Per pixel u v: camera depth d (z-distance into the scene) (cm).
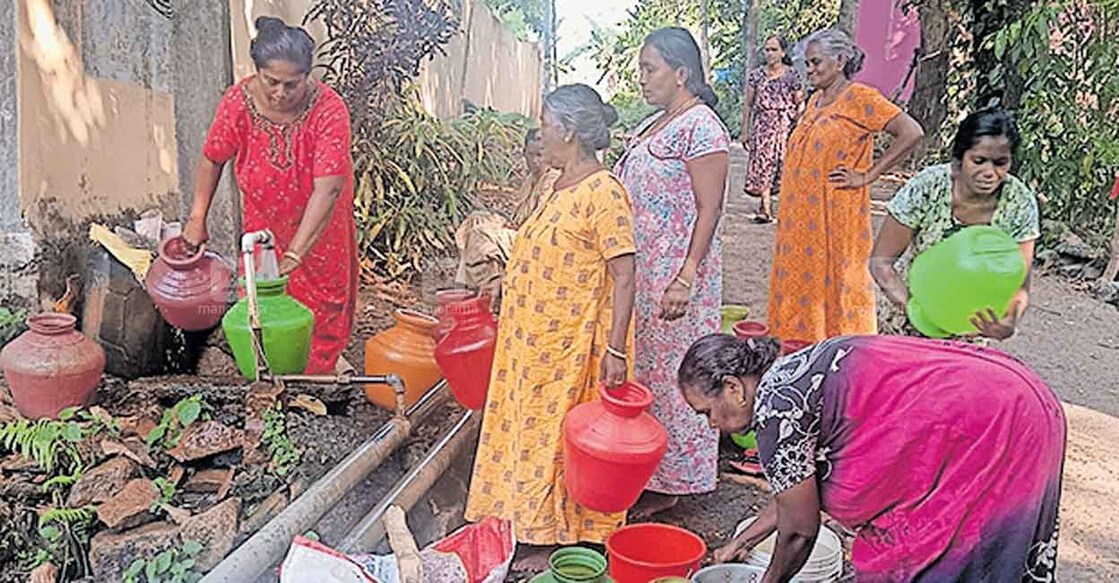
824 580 282
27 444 323
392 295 655
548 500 312
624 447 288
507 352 317
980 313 294
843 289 430
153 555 296
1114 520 381
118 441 340
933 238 328
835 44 421
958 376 202
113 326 395
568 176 306
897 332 481
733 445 439
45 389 344
